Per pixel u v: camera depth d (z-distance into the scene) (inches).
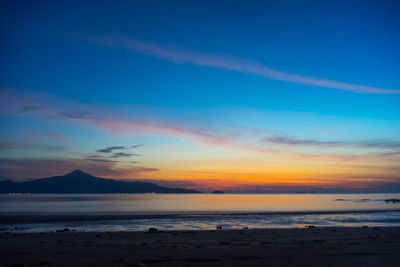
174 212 2763.3
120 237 1126.4
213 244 904.9
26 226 1608.0
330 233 1261.1
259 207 3767.2
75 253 695.7
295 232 1299.2
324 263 576.4
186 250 749.3
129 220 1923.0
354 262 585.9
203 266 549.6
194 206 4072.3
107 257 637.3
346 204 4783.5
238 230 1370.6
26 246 839.1
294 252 711.1
